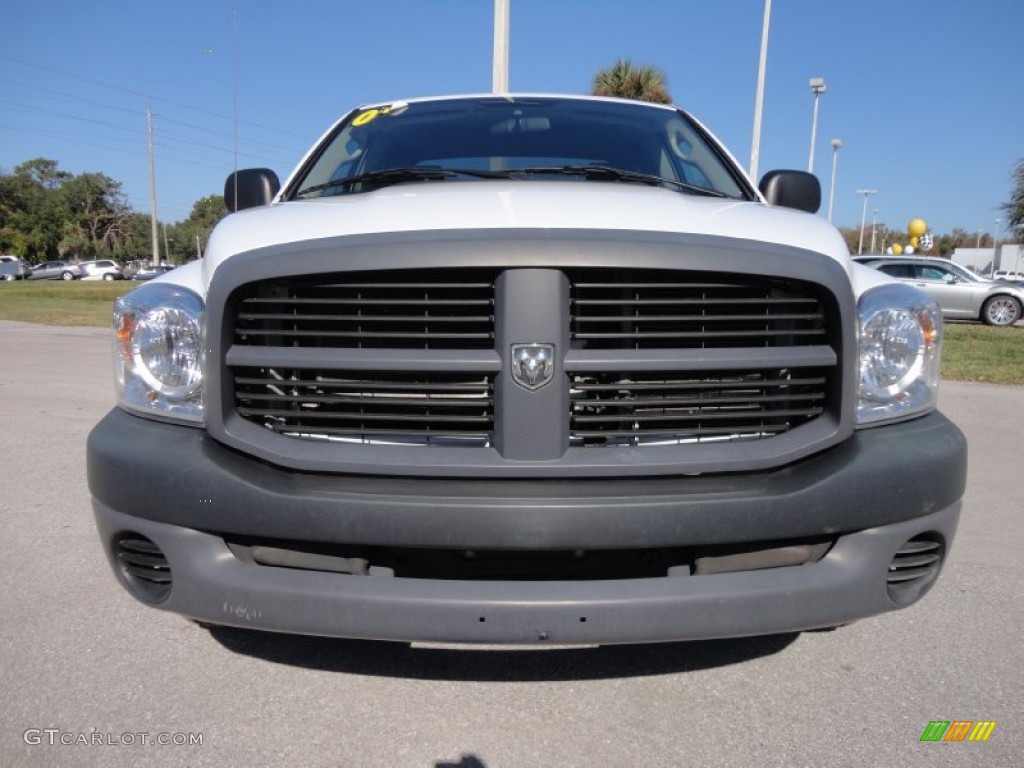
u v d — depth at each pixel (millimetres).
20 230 99500
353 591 2139
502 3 11852
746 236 2295
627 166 3527
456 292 2203
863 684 2748
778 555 2236
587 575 2203
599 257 2139
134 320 2430
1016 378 9641
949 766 2312
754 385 2246
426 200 2490
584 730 2482
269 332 2262
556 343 2135
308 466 2191
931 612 3303
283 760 2332
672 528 2125
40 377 9281
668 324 2248
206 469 2219
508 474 2146
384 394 2260
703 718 2549
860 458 2234
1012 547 4031
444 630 2115
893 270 21047
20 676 2764
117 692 2670
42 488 4910
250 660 2875
